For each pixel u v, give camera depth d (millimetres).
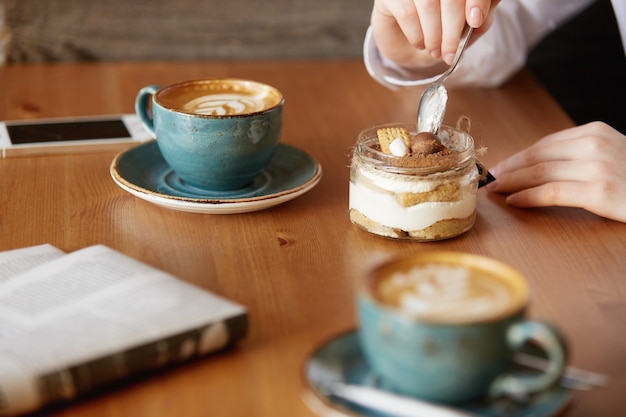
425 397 900
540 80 2104
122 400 938
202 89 1285
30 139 1385
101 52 1901
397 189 1144
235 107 1249
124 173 1258
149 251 1139
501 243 1169
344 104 1577
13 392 896
